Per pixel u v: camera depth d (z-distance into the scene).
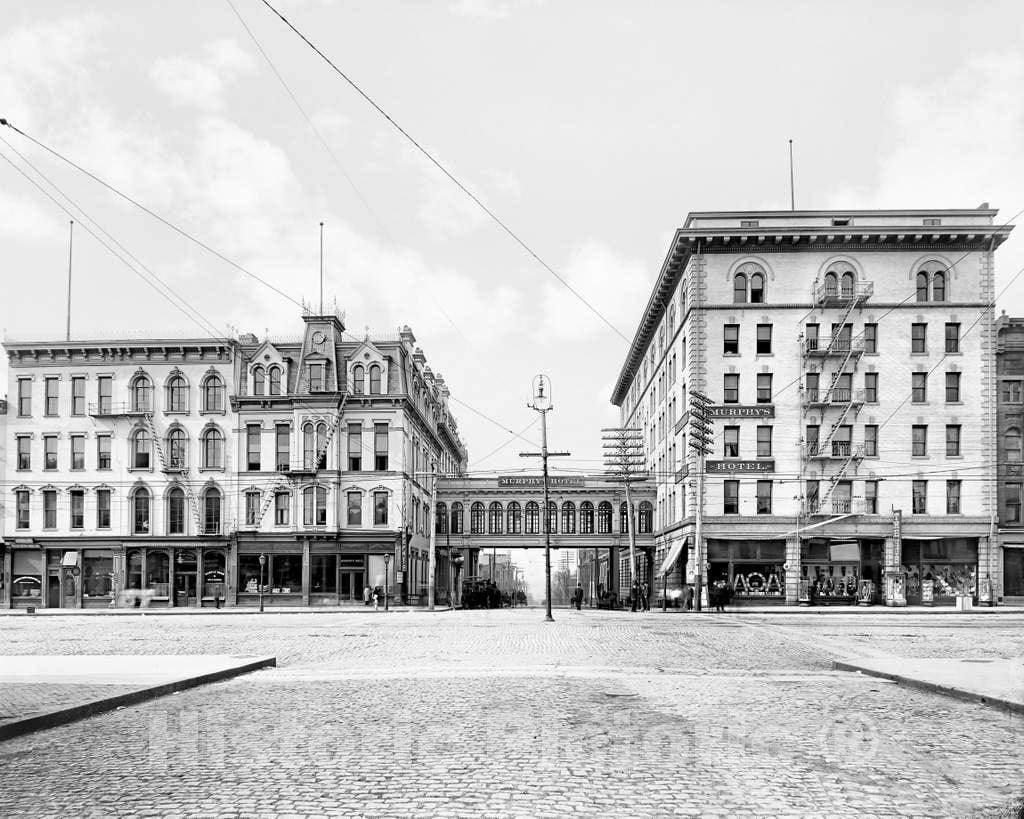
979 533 54.88
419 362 74.00
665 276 63.31
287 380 62.00
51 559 62.34
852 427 55.53
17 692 13.74
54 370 63.12
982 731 10.94
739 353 55.88
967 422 55.41
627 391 104.56
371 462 61.56
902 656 21.31
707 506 55.12
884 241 55.47
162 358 62.59
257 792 7.84
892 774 8.55
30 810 7.40
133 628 34.25
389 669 18.19
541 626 33.41
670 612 48.00
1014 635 28.42
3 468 62.75
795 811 7.26
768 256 56.34
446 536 74.94
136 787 8.12
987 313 55.69
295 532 60.72
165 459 61.94
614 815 7.07
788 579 54.75
